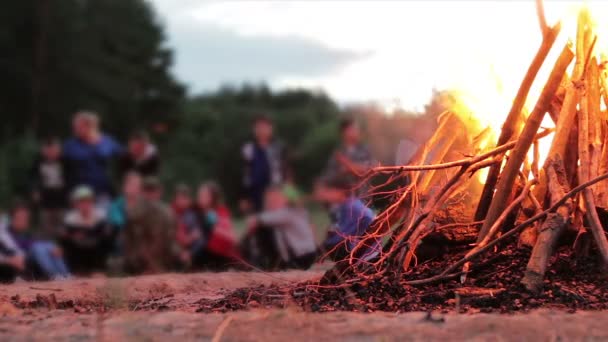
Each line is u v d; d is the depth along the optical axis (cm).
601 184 515
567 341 375
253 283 659
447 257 544
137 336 399
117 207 1108
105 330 418
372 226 561
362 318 428
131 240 1027
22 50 4338
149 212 1030
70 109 4438
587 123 522
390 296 500
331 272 535
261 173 1268
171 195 3725
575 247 521
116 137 4897
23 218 1080
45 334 415
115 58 5012
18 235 1073
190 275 715
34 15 4325
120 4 5294
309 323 414
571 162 530
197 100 6562
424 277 523
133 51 5341
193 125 5641
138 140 1283
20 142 2825
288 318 424
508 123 540
